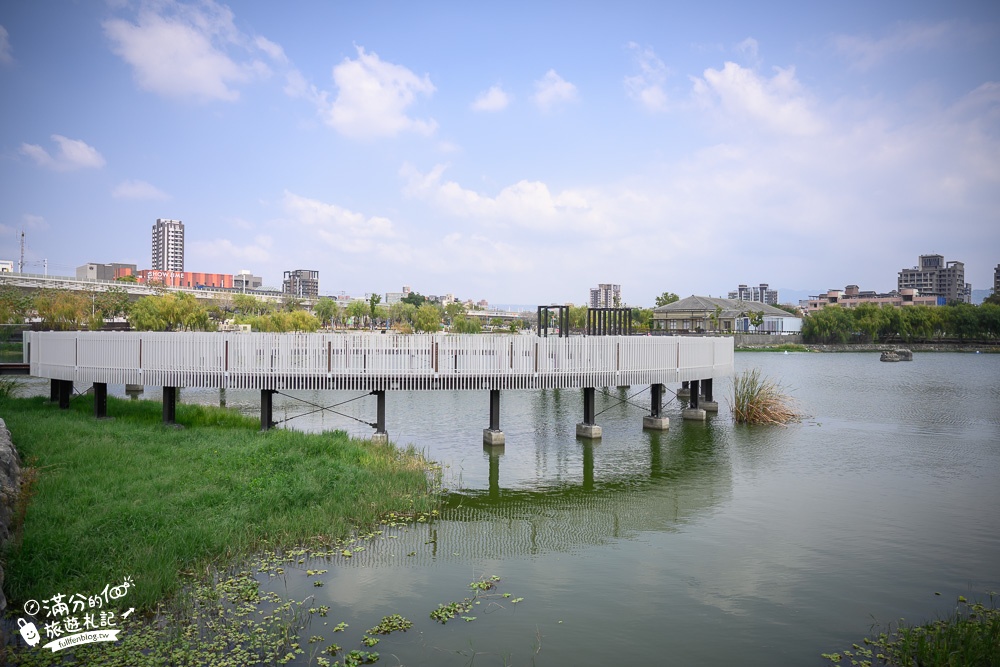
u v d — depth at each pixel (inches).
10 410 831.7
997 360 2994.6
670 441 841.5
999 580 390.3
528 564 412.2
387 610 342.0
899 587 379.9
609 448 794.8
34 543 362.6
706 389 1109.7
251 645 300.0
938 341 4466.0
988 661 289.6
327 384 729.6
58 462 536.7
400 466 624.4
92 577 342.3
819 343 4303.6
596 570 403.2
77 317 2469.2
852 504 554.3
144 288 3801.7
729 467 695.7
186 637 305.4
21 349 1526.8
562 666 289.3
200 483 503.8
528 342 767.1
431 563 410.6
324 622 326.3
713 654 302.2
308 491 501.7
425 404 1228.5
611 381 810.8
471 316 6343.5
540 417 1061.8
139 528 406.0
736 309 4333.2
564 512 529.0
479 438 859.4
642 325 4229.8
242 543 414.6
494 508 538.0
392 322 5142.7
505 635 317.1
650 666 290.8
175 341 747.4
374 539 452.4
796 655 302.0
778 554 432.8
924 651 294.8
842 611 348.2
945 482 630.5
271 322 3127.5
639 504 554.9
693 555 430.6
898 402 1264.8
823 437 871.7
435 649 302.2
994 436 880.9
